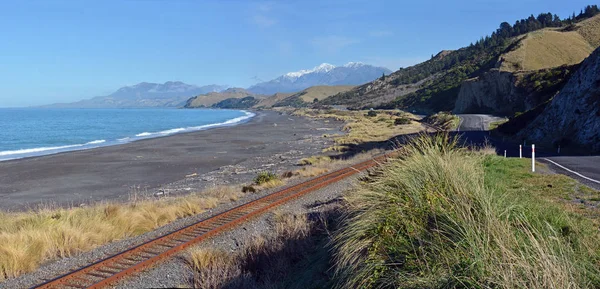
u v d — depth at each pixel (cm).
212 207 1515
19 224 1193
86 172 3034
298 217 1108
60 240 1012
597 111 2784
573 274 410
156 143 5197
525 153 2611
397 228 593
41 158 3809
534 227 529
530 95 6300
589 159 2086
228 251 965
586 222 671
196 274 802
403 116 10600
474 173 710
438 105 12181
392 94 19062
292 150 4294
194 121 12912
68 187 2503
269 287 712
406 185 662
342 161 2741
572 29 10844
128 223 1226
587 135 2752
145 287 762
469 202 580
